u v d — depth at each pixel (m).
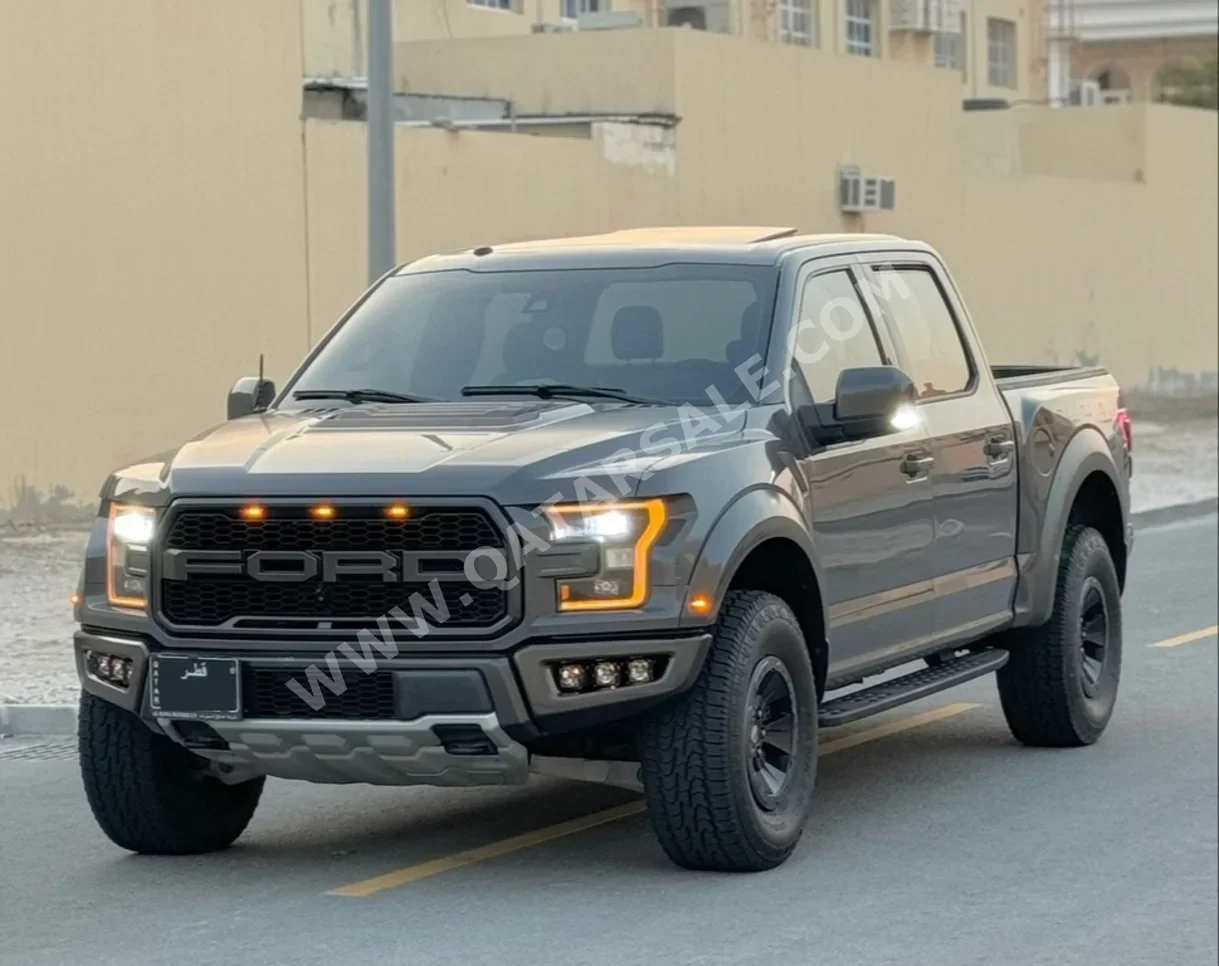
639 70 27.39
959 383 10.06
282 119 21.94
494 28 30.30
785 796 8.21
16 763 10.94
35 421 19.59
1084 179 39.12
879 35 38.69
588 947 7.25
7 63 19.17
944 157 33.50
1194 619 15.99
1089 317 38.09
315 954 7.20
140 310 20.52
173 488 7.75
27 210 19.41
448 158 23.70
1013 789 9.96
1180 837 9.00
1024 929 7.55
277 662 7.56
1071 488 10.66
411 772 7.72
